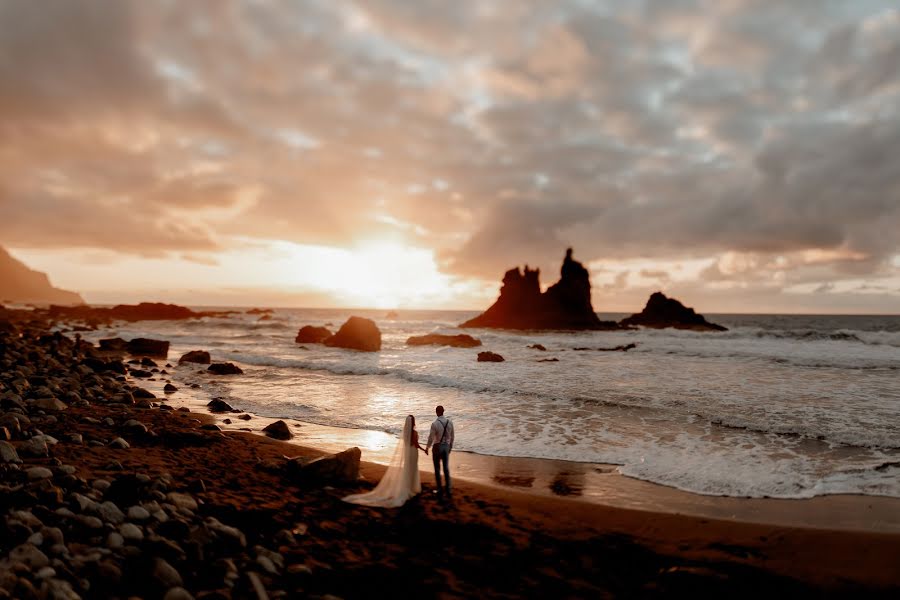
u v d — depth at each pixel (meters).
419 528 7.92
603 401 19.02
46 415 12.91
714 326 81.75
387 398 20.33
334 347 43.12
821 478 10.84
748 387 21.88
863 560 6.97
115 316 92.62
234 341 49.47
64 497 6.71
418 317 148.25
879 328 88.62
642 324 86.50
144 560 5.39
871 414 16.64
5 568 4.75
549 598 5.92
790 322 127.94
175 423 14.12
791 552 7.25
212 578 5.52
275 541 6.89
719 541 7.64
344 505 8.72
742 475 11.09
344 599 5.58
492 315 89.38
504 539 7.62
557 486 10.48
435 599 5.74
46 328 58.28
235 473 9.88
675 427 15.39
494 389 21.73
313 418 16.88
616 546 7.48
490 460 12.45
